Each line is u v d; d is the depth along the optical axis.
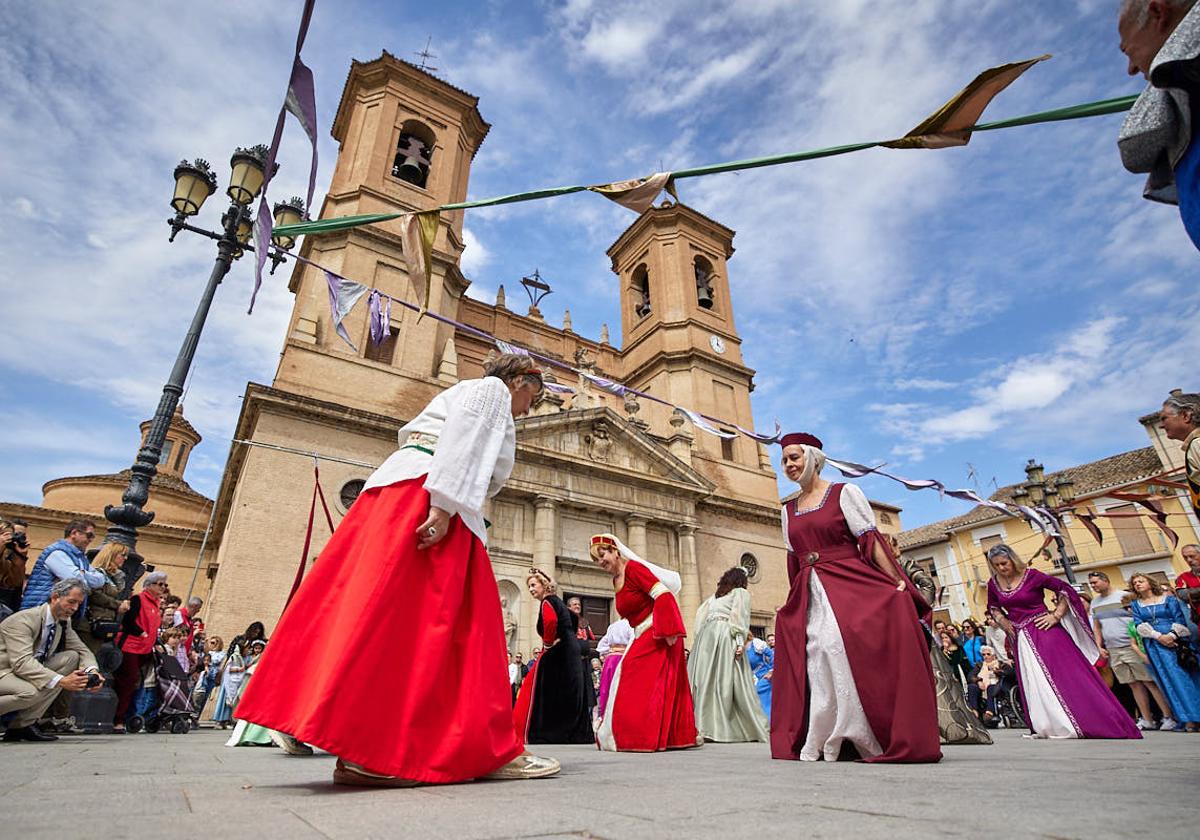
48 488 28.30
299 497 15.99
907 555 33.16
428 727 2.04
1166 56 1.29
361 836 1.21
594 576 19.94
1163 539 25.05
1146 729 7.20
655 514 21.53
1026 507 12.33
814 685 3.20
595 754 4.26
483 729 2.14
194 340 8.70
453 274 22.23
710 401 26.39
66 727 6.00
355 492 16.73
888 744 2.90
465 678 2.19
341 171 22.50
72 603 5.12
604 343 29.20
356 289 10.27
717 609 7.27
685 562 21.83
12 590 5.70
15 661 4.78
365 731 1.89
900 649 2.98
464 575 2.33
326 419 17.08
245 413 17.19
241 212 9.48
